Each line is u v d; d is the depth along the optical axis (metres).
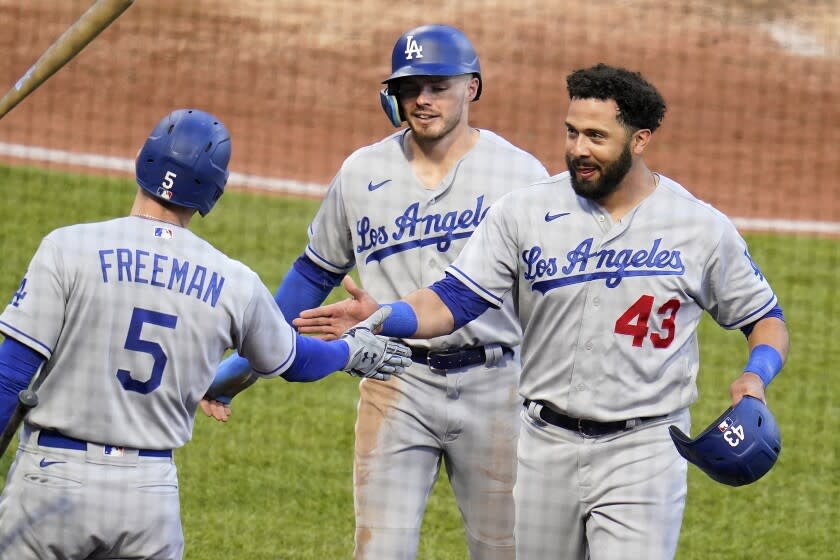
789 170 62.97
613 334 17.89
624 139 17.28
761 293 18.33
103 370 16.11
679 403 18.19
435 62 20.31
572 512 18.64
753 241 51.25
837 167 63.75
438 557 25.73
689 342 18.27
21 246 43.00
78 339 16.06
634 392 17.98
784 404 35.09
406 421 21.00
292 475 29.34
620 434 18.12
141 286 16.19
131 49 71.06
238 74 70.06
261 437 31.30
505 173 21.20
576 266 17.94
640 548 17.86
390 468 21.12
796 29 79.50
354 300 18.19
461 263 18.70
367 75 71.44
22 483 16.25
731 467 16.89
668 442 18.16
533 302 18.36
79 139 59.34
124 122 62.94
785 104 70.56
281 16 76.56
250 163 58.53
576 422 18.30
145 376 16.27
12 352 15.84
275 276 42.19
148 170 16.58
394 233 21.19
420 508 21.42
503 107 67.81
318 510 27.69
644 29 78.19
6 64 70.00
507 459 21.42
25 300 15.85
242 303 16.73
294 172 57.88
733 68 74.31
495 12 78.69
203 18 75.50
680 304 17.92
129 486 16.33
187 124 16.66
